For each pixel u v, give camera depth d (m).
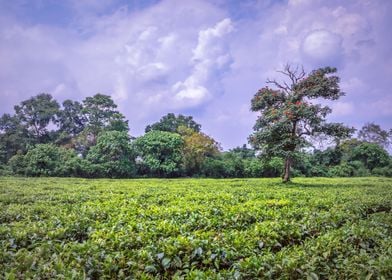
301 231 7.01
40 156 34.59
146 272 4.80
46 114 47.31
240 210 9.05
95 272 4.65
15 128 46.41
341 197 12.90
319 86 23.14
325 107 23.03
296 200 12.46
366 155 47.06
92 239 6.13
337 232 6.39
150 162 38.59
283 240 6.70
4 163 40.78
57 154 36.22
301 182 26.02
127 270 4.80
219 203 11.23
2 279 4.17
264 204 10.97
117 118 45.19
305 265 4.65
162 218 8.53
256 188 18.30
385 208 11.30
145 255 5.03
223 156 45.88
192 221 7.93
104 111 48.72
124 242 5.71
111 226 7.26
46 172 34.41
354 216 8.69
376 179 32.62
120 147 37.25
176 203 11.30
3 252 5.04
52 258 4.91
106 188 17.86
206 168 41.72
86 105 48.28
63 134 47.31
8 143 43.59
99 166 36.25
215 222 8.00
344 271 4.77
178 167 40.06
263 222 7.66
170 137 39.81
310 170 43.28
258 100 24.88
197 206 9.87
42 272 4.36
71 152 37.81
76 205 10.75
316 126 22.89
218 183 23.86
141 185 20.61
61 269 4.43
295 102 23.62
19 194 14.21
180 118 57.06
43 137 48.78
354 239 6.03
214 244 5.53
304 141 22.78
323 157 47.50
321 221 7.80
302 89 23.80
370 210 11.01
